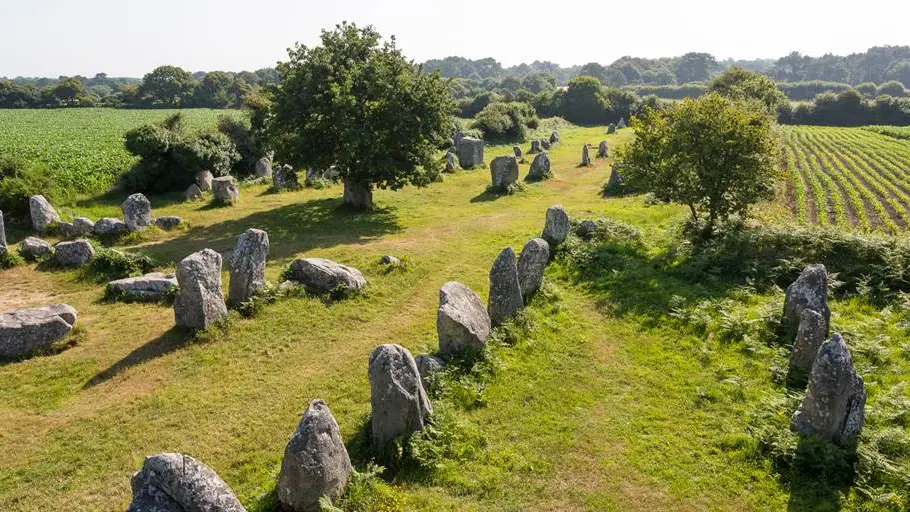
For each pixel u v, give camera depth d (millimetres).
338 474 9852
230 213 32344
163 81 138125
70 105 139250
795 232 21641
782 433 11469
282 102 29281
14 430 12523
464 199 35938
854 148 65125
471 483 10617
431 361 13812
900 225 31984
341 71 29672
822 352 11320
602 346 16188
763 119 24031
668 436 12078
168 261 23547
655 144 24828
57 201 31953
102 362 15312
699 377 14320
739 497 10344
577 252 22641
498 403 13234
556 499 10367
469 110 112875
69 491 10680
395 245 25469
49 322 15984
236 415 12977
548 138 72500
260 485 10648
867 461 10625
